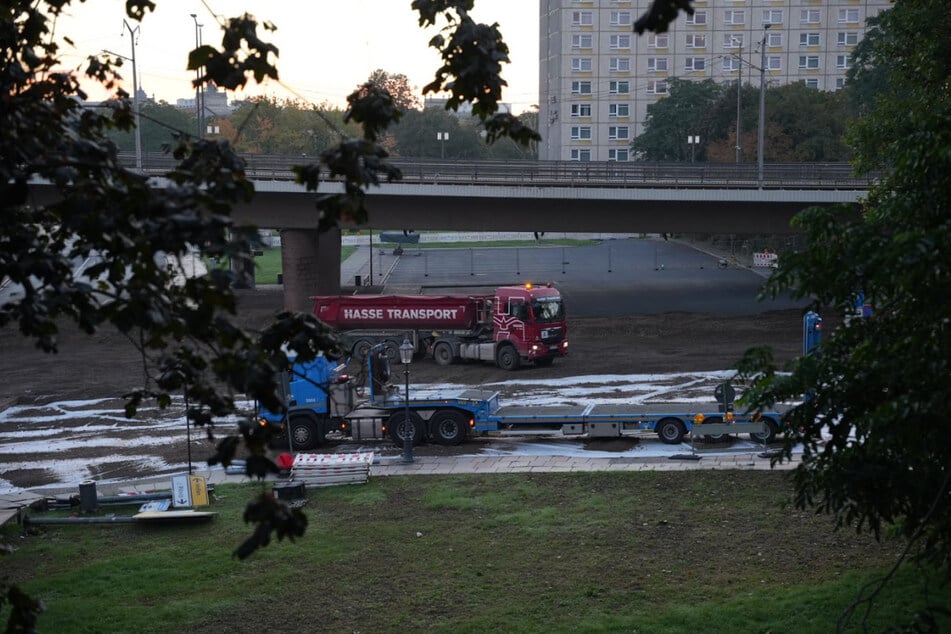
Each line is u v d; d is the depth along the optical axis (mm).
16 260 6207
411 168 54781
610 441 28312
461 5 6863
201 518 21406
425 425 28438
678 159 108812
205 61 5953
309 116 123375
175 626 15914
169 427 32188
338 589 17375
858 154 29984
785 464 24281
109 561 19078
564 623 15344
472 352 41688
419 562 18578
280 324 6844
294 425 28500
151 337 6699
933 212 10219
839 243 10445
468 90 6852
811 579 16609
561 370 40500
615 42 120000
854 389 11078
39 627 15719
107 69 7328
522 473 24594
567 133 122125
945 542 10977
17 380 41062
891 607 14672
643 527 19969
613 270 82062
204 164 6309
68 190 6266
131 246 5383
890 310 11102
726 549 18453
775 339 46625
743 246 96750
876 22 81875
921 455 10109
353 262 92812
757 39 118312
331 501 22859
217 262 5840
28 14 6613
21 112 6219
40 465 28031
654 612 15570
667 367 40281
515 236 123688
